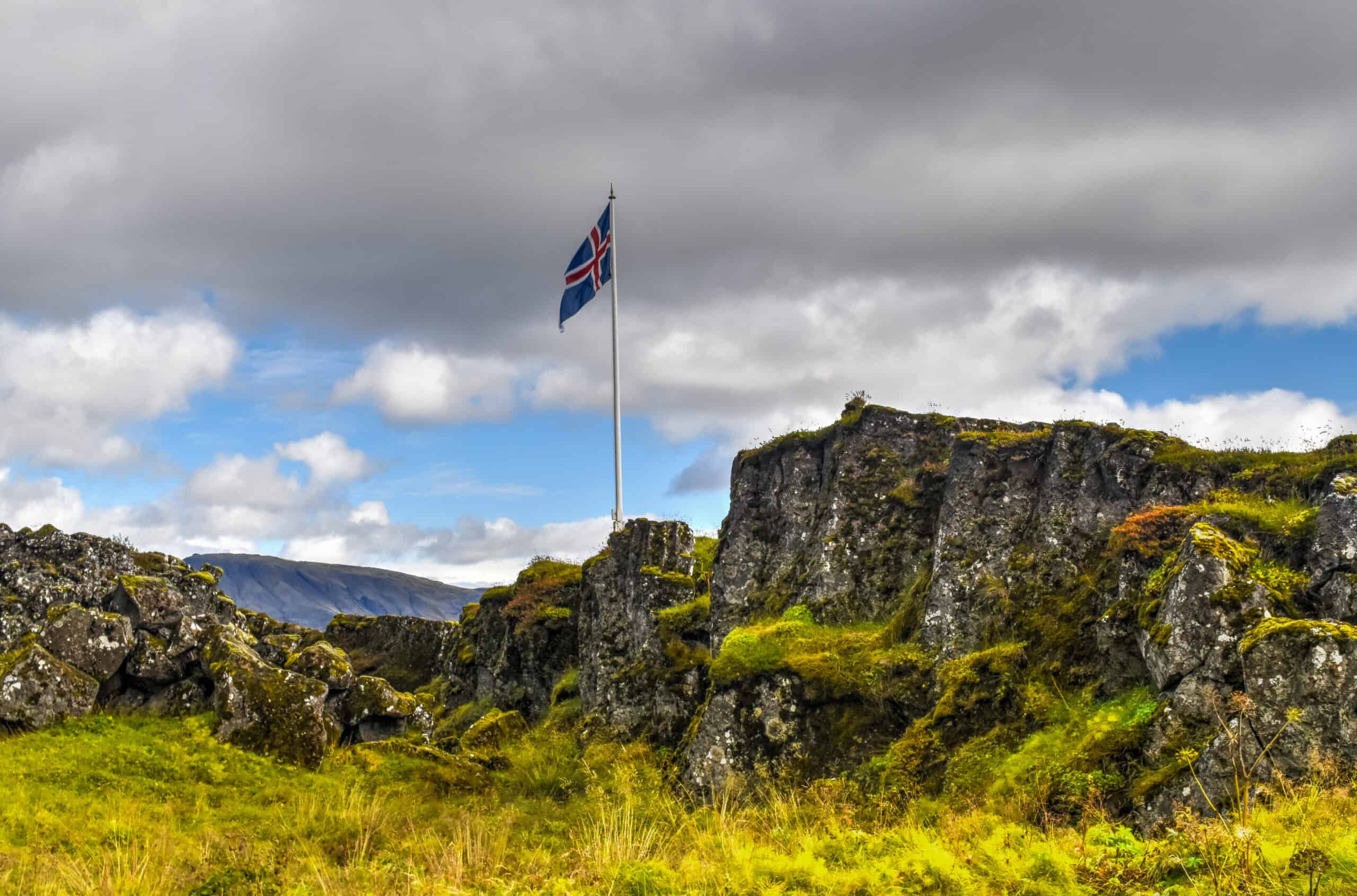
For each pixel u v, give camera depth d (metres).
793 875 10.68
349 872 12.44
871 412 24.06
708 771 18.86
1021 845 11.17
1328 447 17.53
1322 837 8.86
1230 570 13.94
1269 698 12.53
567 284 37.03
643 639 27.39
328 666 26.41
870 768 17.31
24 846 14.98
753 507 26.11
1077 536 18.16
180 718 23.17
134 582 24.95
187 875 13.06
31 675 21.95
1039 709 15.94
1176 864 9.34
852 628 21.27
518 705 35.16
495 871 12.02
